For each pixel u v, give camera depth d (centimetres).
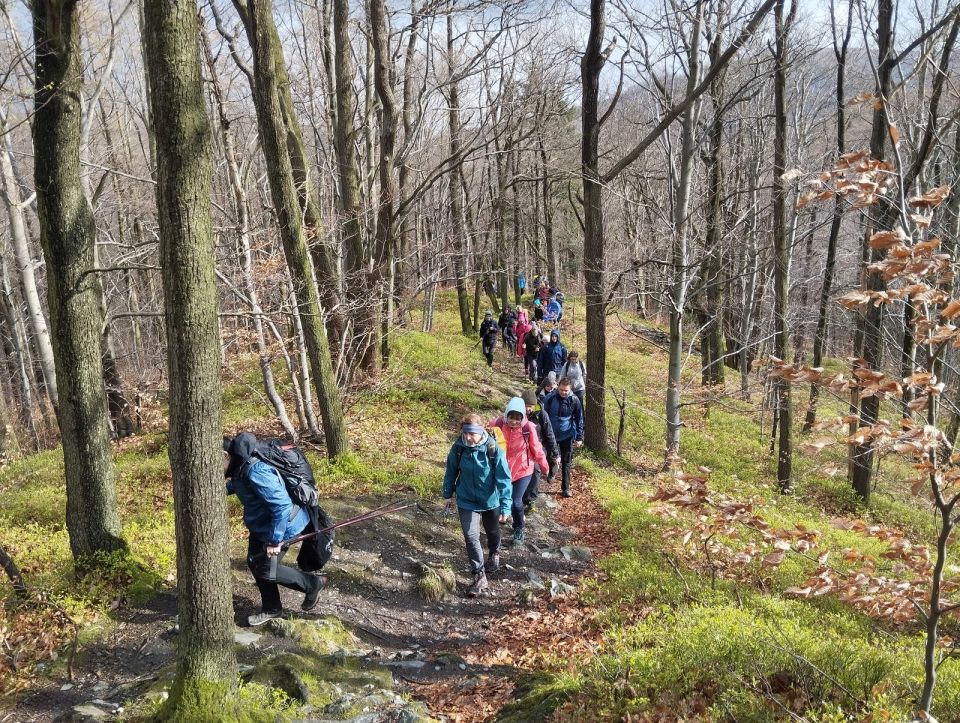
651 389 2236
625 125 2470
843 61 1449
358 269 1541
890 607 366
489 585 759
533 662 594
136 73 2009
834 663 448
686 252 1397
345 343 1441
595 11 1322
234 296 1227
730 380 2441
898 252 320
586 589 744
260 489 559
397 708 474
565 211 4172
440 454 1273
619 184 2653
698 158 1783
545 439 1002
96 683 518
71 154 621
